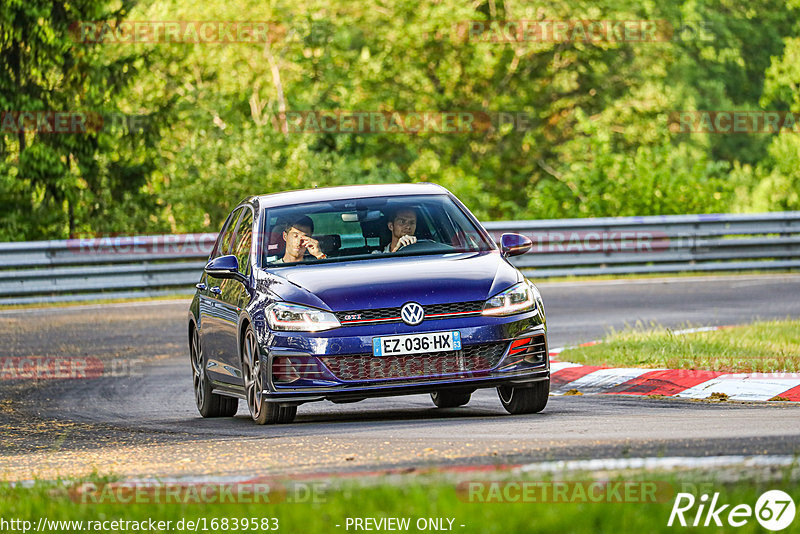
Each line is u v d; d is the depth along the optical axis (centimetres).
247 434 2912
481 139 15488
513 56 15275
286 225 3309
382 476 1953
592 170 10856
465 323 2930
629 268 8012
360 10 14662
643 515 1548
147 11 13412
